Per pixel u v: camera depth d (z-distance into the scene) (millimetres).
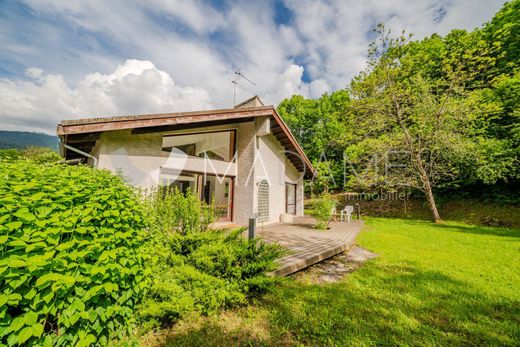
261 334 2715
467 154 11906
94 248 2086
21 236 1810
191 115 6223
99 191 2365
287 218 12008
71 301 1974
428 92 12945
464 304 3598
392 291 4020
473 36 13117
